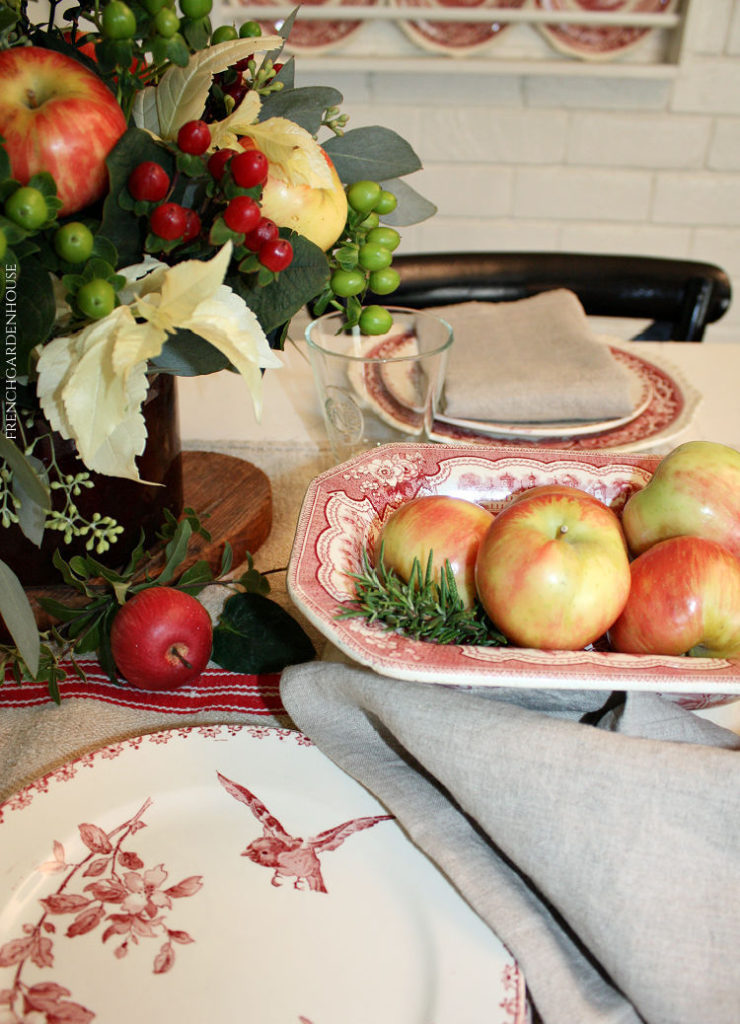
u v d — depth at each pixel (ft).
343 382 2.41
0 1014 1.22
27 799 1.52
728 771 1.32
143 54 1.62
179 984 1.27
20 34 1.68
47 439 1.76
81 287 1.45
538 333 3.04
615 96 5.84
